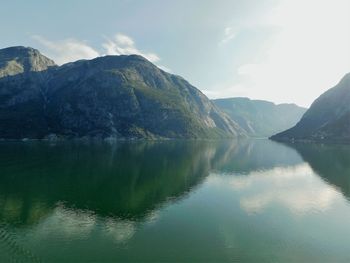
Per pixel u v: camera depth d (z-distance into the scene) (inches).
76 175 4220.0
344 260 1803.6
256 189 3609.7
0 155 6259.8
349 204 2965.1
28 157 6003.9
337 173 4830.2
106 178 4097.0
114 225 2299.5
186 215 2573.8
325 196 3280.0
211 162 6161.4
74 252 1825.8
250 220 2471.7
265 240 2071.9
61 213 2564.0
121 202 2947.8
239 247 1956.2
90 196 3144.7
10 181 3718.0
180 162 6003.9
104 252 1839.3
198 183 3932.1
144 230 2213.3
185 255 1830.7
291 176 4539.9
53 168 4719.5
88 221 2386.8
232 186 3767.2
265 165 5767.7
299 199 3144.7
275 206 2881.4
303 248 1955.0
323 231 2246.6
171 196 3228.3
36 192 3238.2
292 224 2380.7
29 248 1859.0
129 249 1891.0
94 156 6560.0
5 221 2325.3
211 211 2699.3
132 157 6648.6
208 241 2032.5
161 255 1818.4
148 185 3745.1
